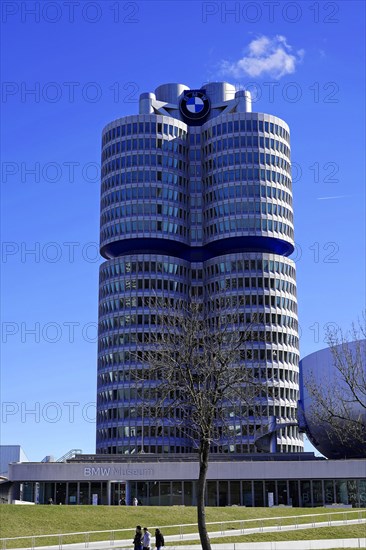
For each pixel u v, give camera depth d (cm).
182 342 6312
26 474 11875
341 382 10294
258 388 6019
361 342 10069
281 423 16862
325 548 6350
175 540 6731
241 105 19775
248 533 7138
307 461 11612
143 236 18650
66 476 11844
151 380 17388
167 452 17100
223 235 18750
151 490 11788
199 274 19050
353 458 12825
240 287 18312
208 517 8050
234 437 16788
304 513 8494
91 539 6894
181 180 19300
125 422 17375
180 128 19575
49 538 6919
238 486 11688
